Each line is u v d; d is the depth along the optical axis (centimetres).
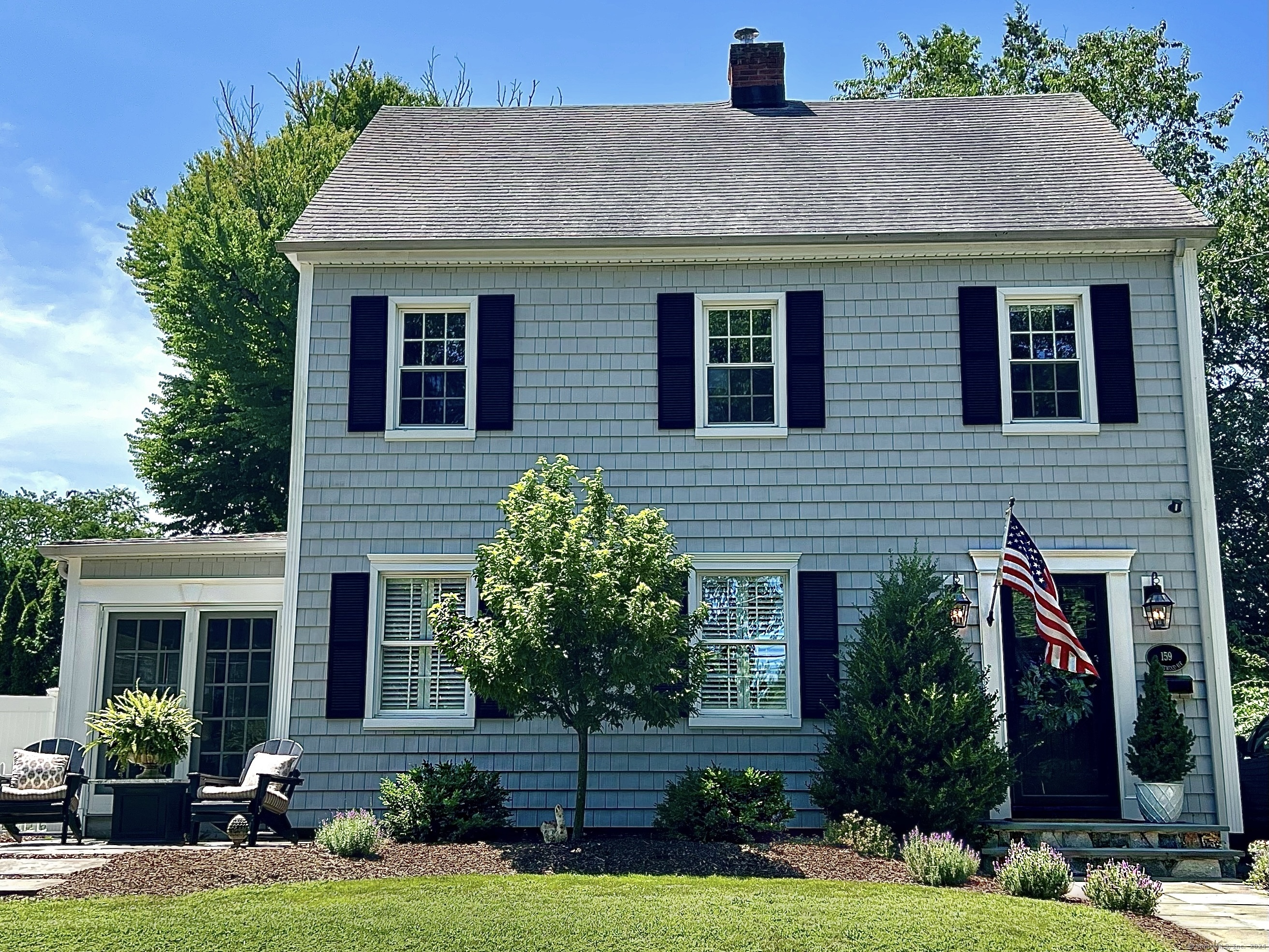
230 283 2459
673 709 1087
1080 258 1355
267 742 1265
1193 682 1258
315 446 1356
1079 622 1297
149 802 1204
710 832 1103
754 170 1527
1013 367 1353
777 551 1316
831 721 1202
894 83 2908
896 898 884
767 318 1384
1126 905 902
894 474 1325
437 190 1494
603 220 1404
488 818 1161
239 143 2891
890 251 1358
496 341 1371
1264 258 2311
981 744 1136
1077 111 1652
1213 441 2395
